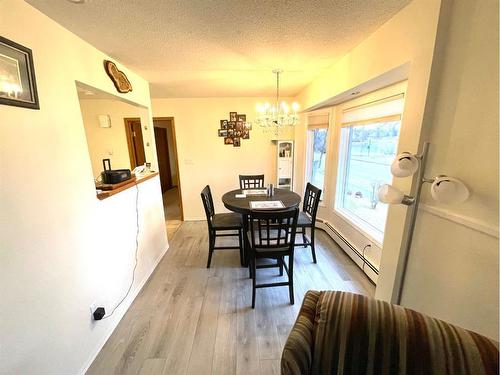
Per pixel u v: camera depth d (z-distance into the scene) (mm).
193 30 1464
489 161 964
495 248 956
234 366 1427
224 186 4207
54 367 1186
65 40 1338
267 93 3600
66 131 1307
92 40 1535
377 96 2105
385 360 775
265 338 1626
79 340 1365
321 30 1509
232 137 4016
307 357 801
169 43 1651
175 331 1696
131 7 1185
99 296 1570
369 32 1552
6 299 955
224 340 1614
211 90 3293
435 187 1040
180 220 4262
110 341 1617
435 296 1271
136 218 2162
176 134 3945
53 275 1187
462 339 739
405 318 816
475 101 1010
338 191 3164
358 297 919
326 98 2443
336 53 1922
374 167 2379
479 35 974
